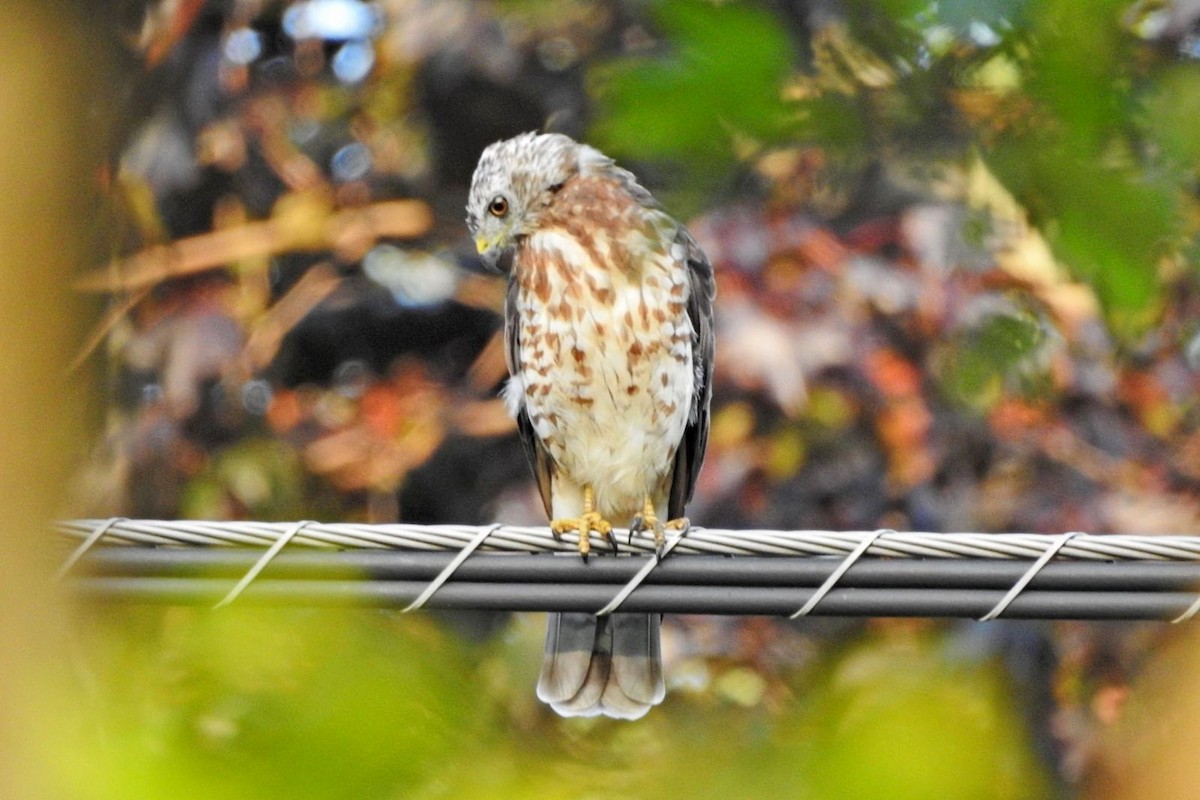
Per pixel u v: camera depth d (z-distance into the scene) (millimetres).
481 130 13711
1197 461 12836
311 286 14836
